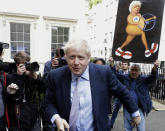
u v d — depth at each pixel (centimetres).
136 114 160
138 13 293
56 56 370
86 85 148
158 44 291
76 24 867
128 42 300
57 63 350
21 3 788
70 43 141
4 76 226
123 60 304
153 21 290
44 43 828
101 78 150
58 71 158
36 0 805
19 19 787
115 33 304
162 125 460
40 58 827
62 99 148
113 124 434
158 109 587
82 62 140
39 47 823
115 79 158
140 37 295
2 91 220
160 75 705
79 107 147
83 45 140
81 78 149
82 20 876
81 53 138
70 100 148
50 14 828
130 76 319
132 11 294
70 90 149
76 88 148
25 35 809
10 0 770
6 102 224
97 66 157
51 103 159
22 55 237
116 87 156
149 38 293
